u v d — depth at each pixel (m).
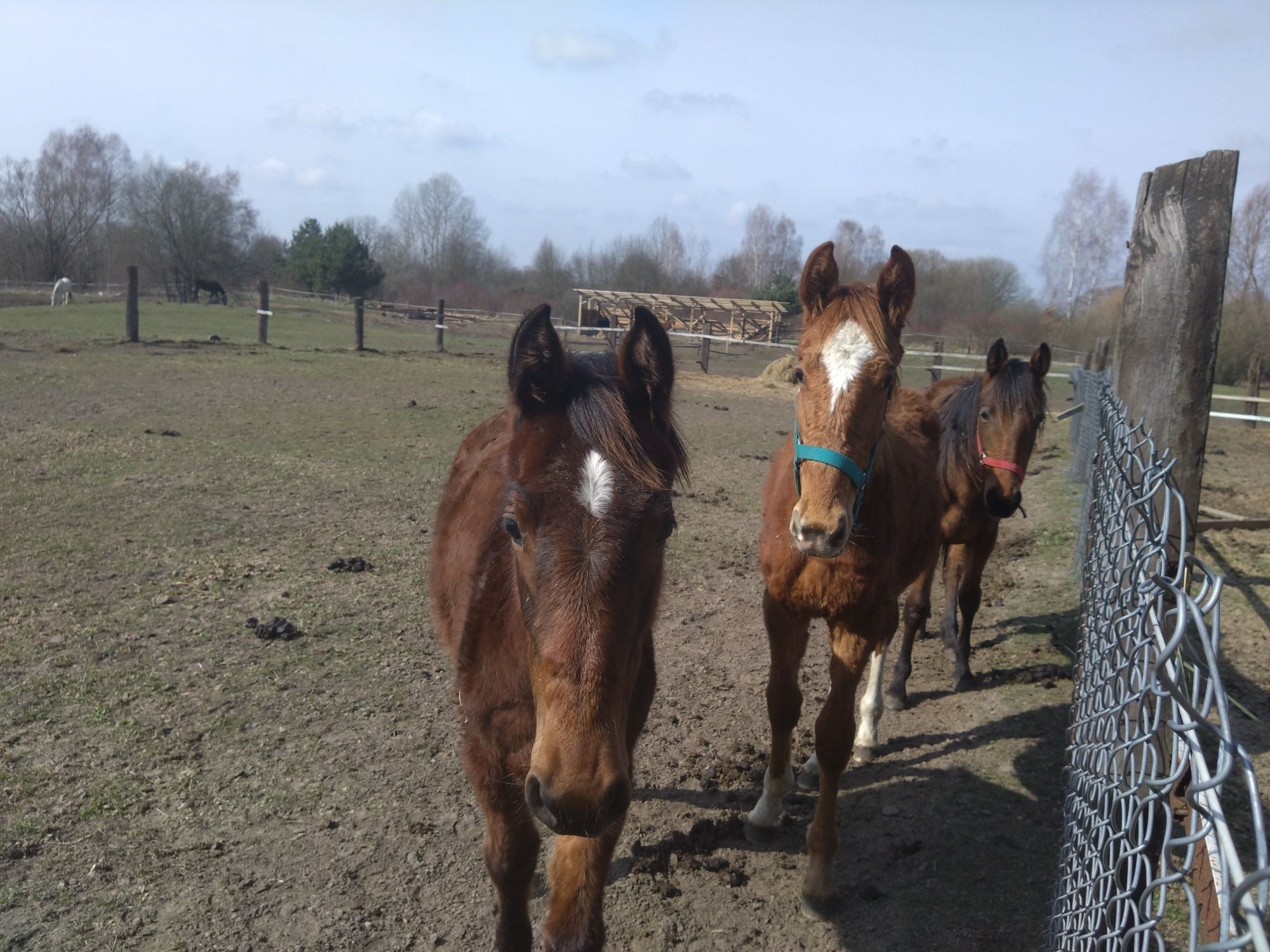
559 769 1.88
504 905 2.57
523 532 2.08
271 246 62.66
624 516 2.01
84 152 54.44
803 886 3.29
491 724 2.42
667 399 2.28
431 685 4.70
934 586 7.64
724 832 3.75
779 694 3.64
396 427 11.71
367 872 3.25
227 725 4.16
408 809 3.63
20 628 4.96
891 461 3.57
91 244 56.59
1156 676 1.62
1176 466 4.10
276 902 3.06
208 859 3.24
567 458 2.07
